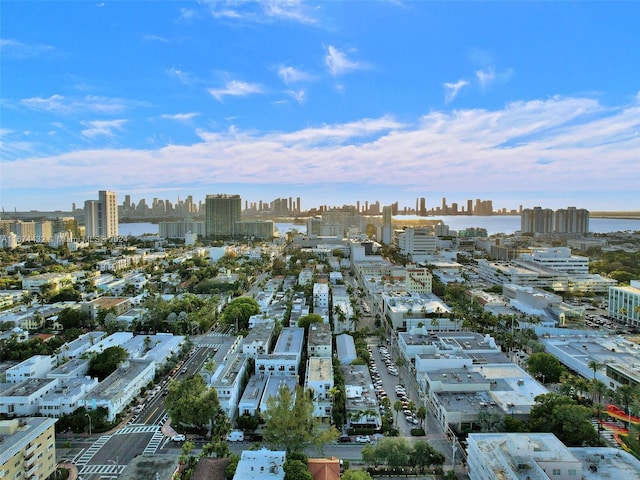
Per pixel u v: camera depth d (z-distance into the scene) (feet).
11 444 462.60
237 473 471.21
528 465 425.69
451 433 587.27
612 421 637.30
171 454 556.10
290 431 544.62
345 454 563.48
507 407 616.80
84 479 510.58
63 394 652.07
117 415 647.56
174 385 650.02
